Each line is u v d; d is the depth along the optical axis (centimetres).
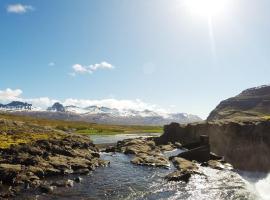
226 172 6141
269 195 4416
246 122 8194
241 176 5788
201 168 6531
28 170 5472
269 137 7081
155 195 4534
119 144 11094
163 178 5612
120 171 6309
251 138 7462
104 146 12062
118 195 4525
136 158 7588
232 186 5006
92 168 6425
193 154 7544
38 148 6944
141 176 5812
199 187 4962
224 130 8444
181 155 7612
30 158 5978
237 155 7512
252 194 4512
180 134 10931
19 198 4297
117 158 8212
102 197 4412
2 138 8650
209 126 9438
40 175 5516
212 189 4834
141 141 10988
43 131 12162
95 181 5394
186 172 5725
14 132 10625
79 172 5981
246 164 6894
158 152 8875
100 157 8375
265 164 6738
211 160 7131
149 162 7125
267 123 7369
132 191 4753
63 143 8281
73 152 7456
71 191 4712
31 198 4306
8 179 5034
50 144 7462
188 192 4688
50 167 5906
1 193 4462
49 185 4953
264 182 5262
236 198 4325
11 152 6419
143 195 4534
